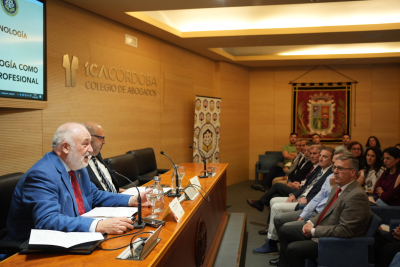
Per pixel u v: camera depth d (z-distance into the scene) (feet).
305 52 24.63
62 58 12.43
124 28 15.84
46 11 11.64
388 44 23.03
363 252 7.84
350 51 24.31
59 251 4.65
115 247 4.87
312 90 26.89
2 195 6.81
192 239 7.56
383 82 26.07
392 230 9.26
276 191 15.88
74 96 13.05
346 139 22.84
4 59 9.83
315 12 16.69
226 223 14.01
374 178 14.01
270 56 24.40
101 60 14.44
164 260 5.08
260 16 17.28
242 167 27.04
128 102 16.19
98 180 9.20
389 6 15.74
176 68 20.03
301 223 10.28
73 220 5.31
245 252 12.43
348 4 15.61
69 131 6.27
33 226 6.07
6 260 4.43
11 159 10.64
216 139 22.53
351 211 7.95
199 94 22.63
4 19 9.79
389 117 26.11
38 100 11.20
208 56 23.12
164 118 19.02
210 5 13.12
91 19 13.85
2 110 10.34
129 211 6.55
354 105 26.45
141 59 17.06
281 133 27.53
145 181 14.49
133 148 16.60
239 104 26.50
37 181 5.70
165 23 17.57
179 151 20.52
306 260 8.85
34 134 11.39
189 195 8.16
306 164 15.55
